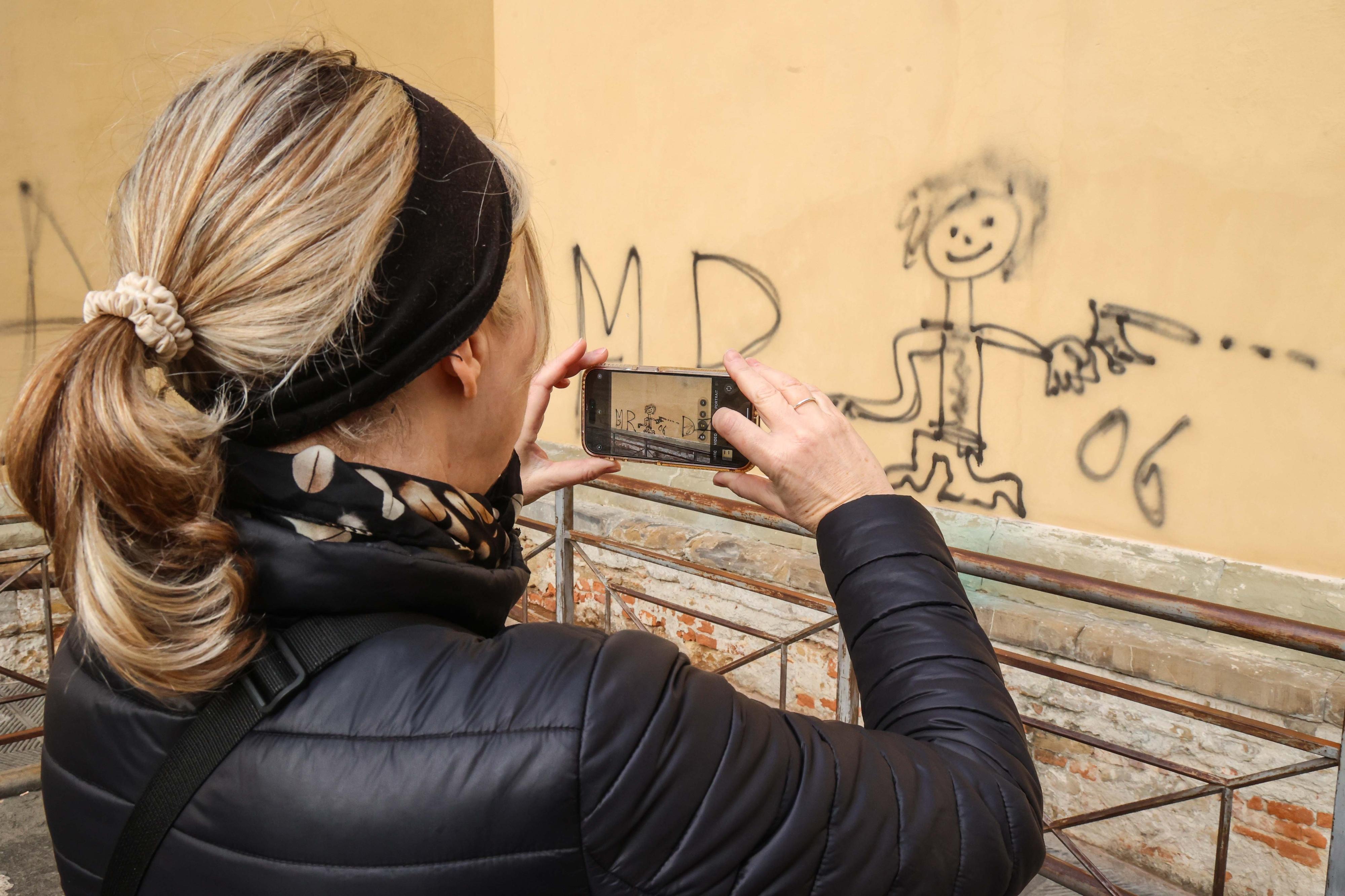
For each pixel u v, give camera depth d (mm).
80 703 535
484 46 4453
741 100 3551
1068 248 2785
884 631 643
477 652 506
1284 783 2379
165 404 467
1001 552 2924
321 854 462
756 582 1952
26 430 456
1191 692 2455
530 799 457
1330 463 2385
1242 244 2469
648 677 497
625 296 4082
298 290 468
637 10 3854
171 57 623
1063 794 2766
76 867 526
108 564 448
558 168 4312
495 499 709
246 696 495
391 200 485
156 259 483
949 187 3025
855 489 710
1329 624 2354
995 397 3004
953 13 2947
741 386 766
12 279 3062
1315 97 2311
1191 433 2611
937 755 557
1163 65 2549
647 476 3912
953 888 516
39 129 3062
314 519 509
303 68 522
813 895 488
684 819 469
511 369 615
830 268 3367
